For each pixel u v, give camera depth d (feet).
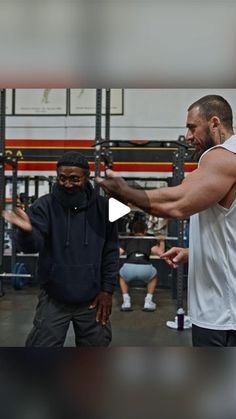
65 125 21.13
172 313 14.61
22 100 21.09
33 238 4.90
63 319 5.59
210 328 4.08
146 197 3.14
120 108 20.81
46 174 21.01
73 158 5.45
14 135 21.18
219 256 3.99
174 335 11.90
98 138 13.53
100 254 5.69
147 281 15.08
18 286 17.93
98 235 5.65
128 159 20.03
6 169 20.22
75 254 5.49
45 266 5.49
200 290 4.21
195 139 4.24
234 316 3.95
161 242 15.29
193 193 3.29
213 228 4.01
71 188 5.41
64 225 5.48
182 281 12.89
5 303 15.83
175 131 20.62
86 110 21.04
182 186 3.32
